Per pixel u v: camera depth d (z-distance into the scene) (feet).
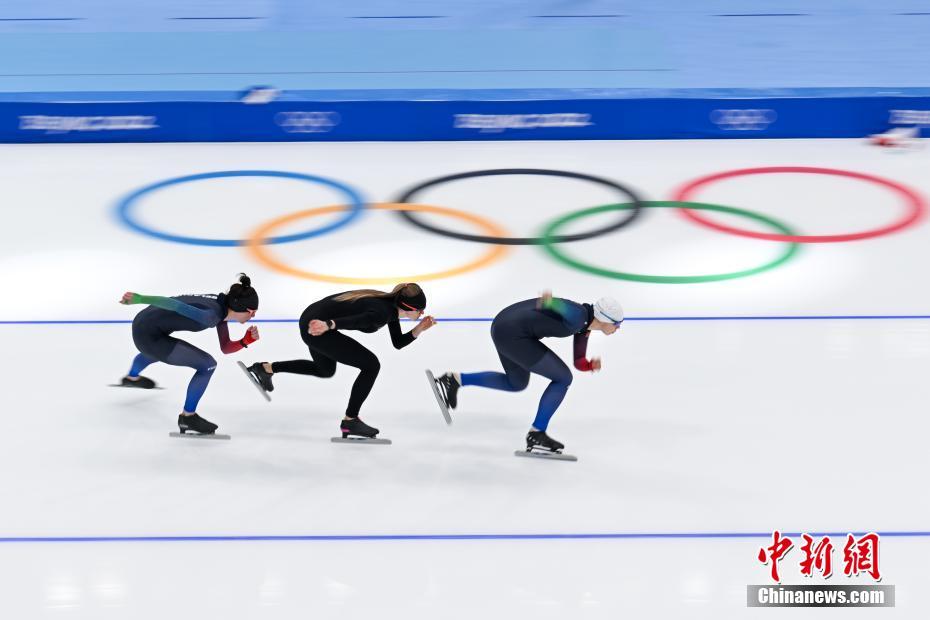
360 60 160.25
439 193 124.88
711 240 112.57
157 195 123.75
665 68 156.04
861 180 127.44
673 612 61.26
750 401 83.61
